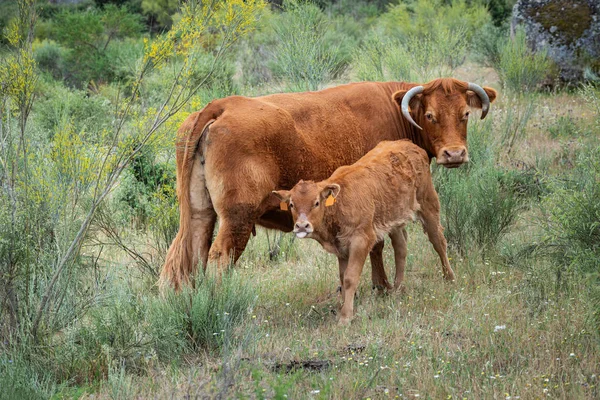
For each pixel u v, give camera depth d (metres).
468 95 10.55
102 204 10.72
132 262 11.25
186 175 9.29
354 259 9.01
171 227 10.96
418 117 10.62
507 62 21.88
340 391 6.59
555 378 6.77
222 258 9.10
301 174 9.62
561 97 20.95
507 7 33.41
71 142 8.27
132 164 12.90
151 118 8.83
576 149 14.90
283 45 16.97
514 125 17.17
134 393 6.96
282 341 8.11
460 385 6.67
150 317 8.30
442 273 10.23
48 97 20.02
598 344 7.19
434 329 8.21
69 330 8.08
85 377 7.61
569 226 8.27
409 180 9.78
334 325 8.66
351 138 10.13
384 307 9.25
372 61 18.34
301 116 9.77
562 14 22.78
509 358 7.33
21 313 7.92
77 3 40.28
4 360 7.39
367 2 38.38
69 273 8.12
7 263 7.88
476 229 11.39
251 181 9.15
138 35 33.09
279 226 9.80
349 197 8.97
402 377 6.88
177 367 7.64
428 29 27.50
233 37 8.70
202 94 16.33
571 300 8.55
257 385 6.15
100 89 24.34
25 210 8.04
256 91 19.95
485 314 8.29
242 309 8.55
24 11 8.30
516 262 9.83
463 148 10.27
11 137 8.31
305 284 10.35
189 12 8.44
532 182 13.42
